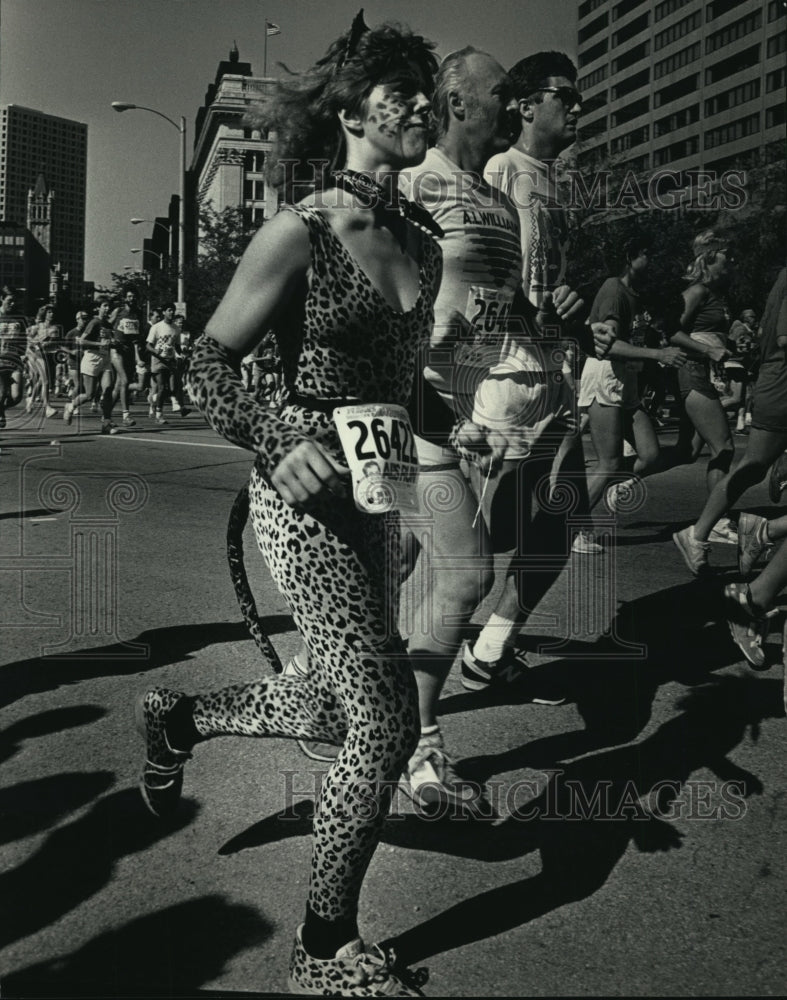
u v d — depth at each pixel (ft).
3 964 6.52
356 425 6.08
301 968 6.26
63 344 52.65
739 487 16.37
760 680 12.09
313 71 6.72
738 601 12.25
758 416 15.74
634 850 8.13
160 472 29.81
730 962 6.68
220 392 5.94
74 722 10.70
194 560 18.30
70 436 41.88
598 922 7.13
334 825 6.11
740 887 7.61
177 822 8.44
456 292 9.37
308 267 6.09
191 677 12.13
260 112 6.80
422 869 7.82
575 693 11.57
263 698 6.98
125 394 48.06
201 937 6.84
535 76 10.80
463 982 6.45
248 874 7.64
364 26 6.63
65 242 167.32
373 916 7.18
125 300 50.14
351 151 6.76
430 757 8.55
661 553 18.88
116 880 7.57
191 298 79.41
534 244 10.44
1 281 269.85
